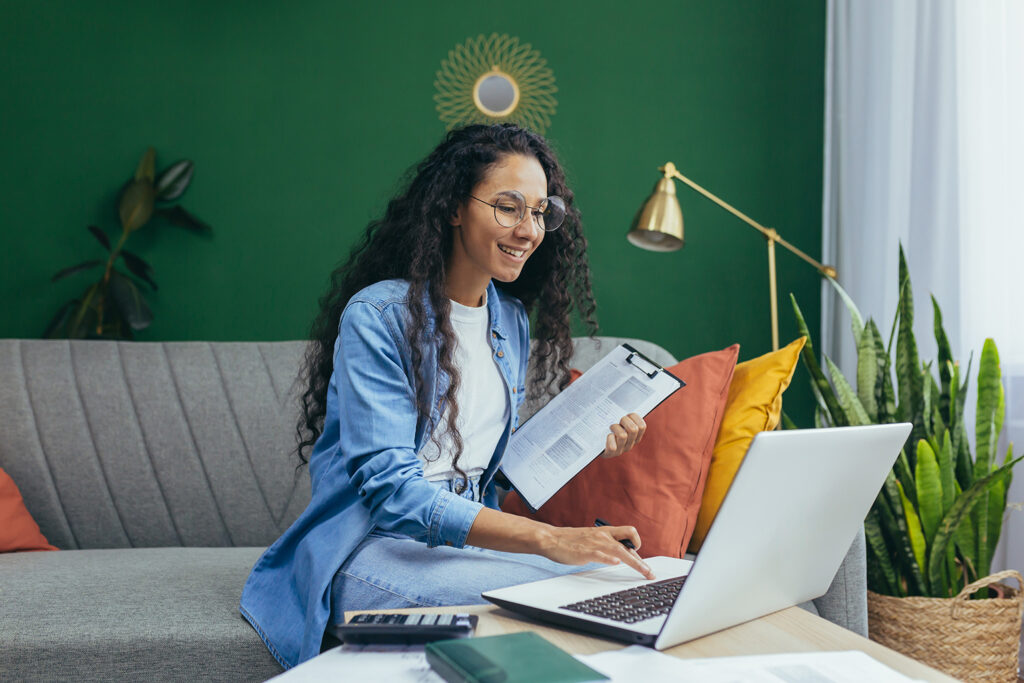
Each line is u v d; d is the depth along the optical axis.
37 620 1.20
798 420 2.69
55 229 2.67
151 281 2.62
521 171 1.18
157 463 1.92
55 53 2.69
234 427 1.97
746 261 2.72
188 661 1.17
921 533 1.69
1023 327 1.85
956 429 1.79
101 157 2.69
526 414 1.73
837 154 2.54
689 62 2.75
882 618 1.69
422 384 1.14
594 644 0.74
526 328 1.44
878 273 2.30
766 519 0.76
